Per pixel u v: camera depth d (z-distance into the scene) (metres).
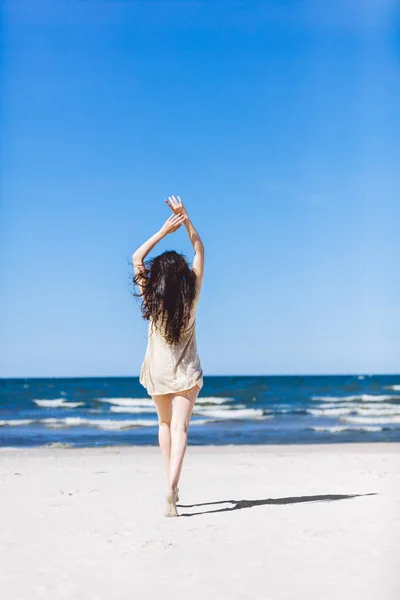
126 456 10.45
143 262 5.31
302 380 68.75
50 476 7.65
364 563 3.68
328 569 3.57
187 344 5.20
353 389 49.91
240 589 3.26
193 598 3.13
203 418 26.61
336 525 4.71
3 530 4.71
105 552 4.05
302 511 5.28
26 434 18.03
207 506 5.59
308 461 9.13
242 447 12.26
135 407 32.75
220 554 3.95
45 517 5.18
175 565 3.73
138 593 3.23
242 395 43.28
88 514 5.29
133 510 5.44
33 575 3.57
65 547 4.20
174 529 4.67
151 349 5.22
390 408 31.25
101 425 21.86
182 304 5.07
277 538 4.34
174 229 5.39
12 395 44.47
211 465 8.65
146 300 5.14
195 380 5.11
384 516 5.04
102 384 60.41
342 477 7.35
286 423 23.34
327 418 26.06
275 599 3.09
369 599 3.05
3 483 7.07
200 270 5.31
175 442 5.15
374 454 10.28
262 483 6.93
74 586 3.36
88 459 9.95
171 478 5.10
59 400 38.09
